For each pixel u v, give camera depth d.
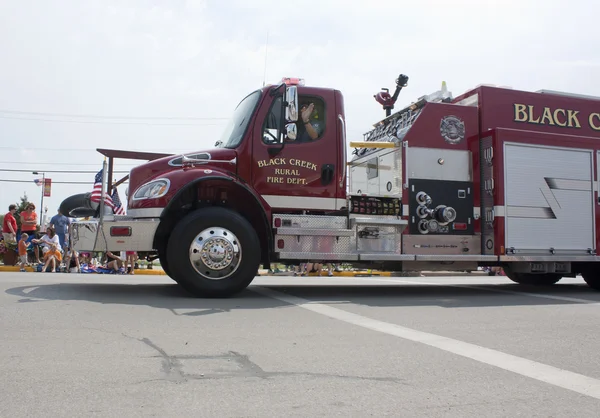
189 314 5.39
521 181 8.34
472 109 8.52
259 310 5.82
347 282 10.98
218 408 2.74
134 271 13.99
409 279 12.77
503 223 8.16
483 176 8.38
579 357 4.00
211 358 3.68
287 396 2.95
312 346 4.11
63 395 2.88
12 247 14.32
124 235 6.61
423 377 3.37
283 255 7.09
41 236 14.95
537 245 8.37
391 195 7.86
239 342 4.18
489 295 8.20
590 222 8.77
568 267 8.70
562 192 8.60
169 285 8.28
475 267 8.35
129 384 3.08
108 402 2.79
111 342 4.06
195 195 7.17
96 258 14.79
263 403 2.83
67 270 13.27
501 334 4.82
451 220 8.08
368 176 8.88
